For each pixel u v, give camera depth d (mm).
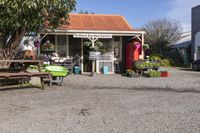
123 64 22922
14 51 14945
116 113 8648
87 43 21547
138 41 21891
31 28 14352
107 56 22516
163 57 43031
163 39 50312
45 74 13312
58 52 22359
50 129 7055
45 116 8281
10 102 10172
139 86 15031
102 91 12953
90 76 19891
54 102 10242
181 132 6828
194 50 38281
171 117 8180
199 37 36312
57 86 14406
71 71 21484
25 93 12078
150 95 11906
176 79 18562
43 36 20703
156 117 8180
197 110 9086
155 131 6898
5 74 11812
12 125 7379
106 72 22297
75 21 23078
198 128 7125
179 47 45469
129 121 7762
